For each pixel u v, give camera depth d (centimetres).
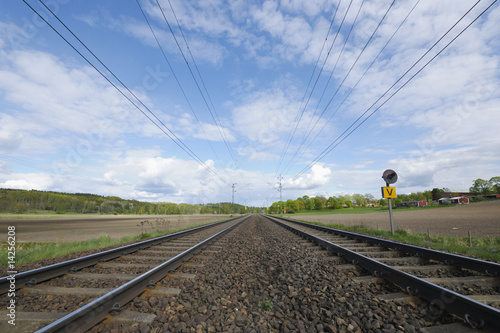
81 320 293
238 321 338
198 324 328
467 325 307
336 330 311
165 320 341
